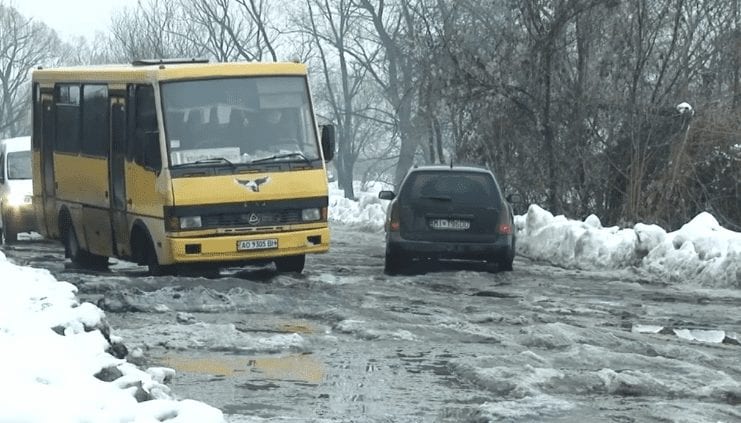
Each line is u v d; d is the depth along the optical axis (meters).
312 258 36.62
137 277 27.31
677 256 31.45
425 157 96.19
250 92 28.89
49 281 20.77
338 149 121.31
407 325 21.33
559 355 18.48
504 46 47.50
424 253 31.14
